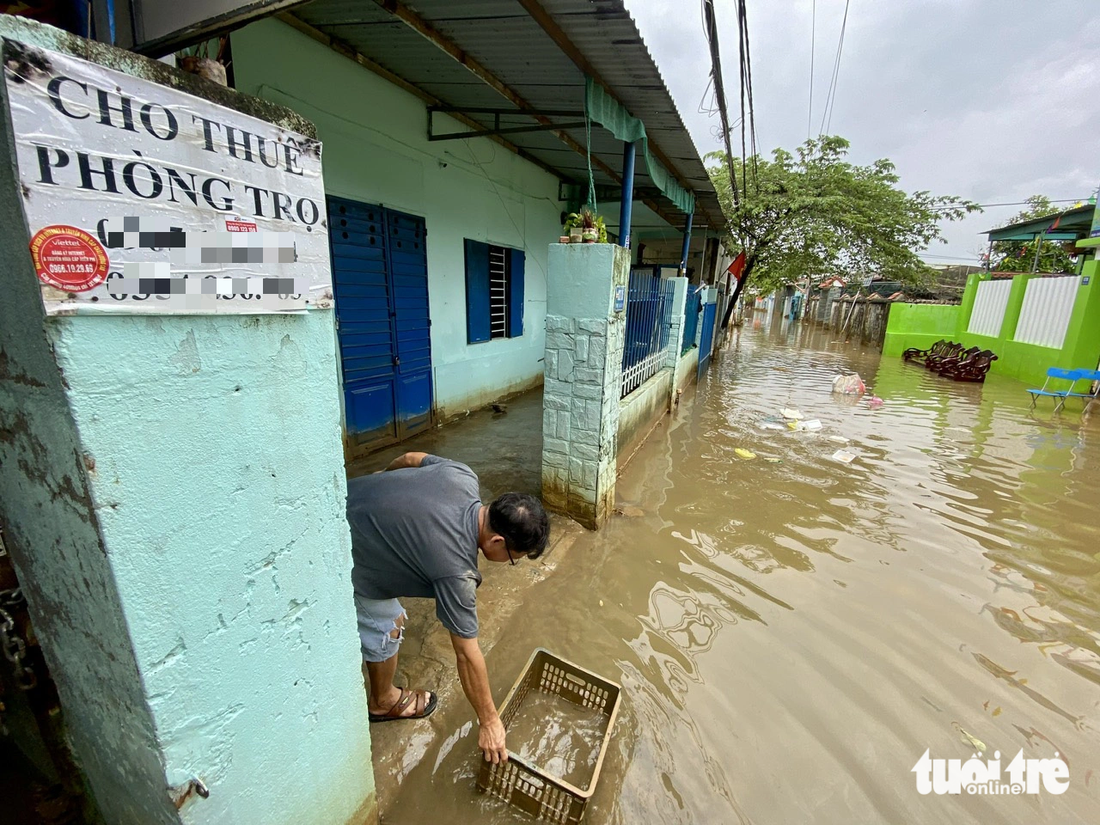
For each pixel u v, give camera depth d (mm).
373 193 4258
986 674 2504
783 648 2625
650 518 3963
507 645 2527
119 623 875
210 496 963
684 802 1850
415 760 1905
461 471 1936
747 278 16266
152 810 1111
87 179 709
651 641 2623
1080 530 3967
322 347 1150
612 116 3500
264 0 1035
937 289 21438
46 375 748
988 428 6848
